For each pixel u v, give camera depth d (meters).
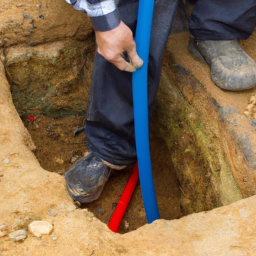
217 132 1.42
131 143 1.45
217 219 1.01
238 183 1.27
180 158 1.62
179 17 1.74
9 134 1.26
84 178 1.47
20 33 1.62
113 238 0.99
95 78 1.30
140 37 1.15
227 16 1.37
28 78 1.74
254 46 1.60
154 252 0.94
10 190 1.08
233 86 1.42
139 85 1.21
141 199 1.80
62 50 1.72
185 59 1.64
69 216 1.04
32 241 0.96
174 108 1.65
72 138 1.93
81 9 0.99
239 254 0.91
